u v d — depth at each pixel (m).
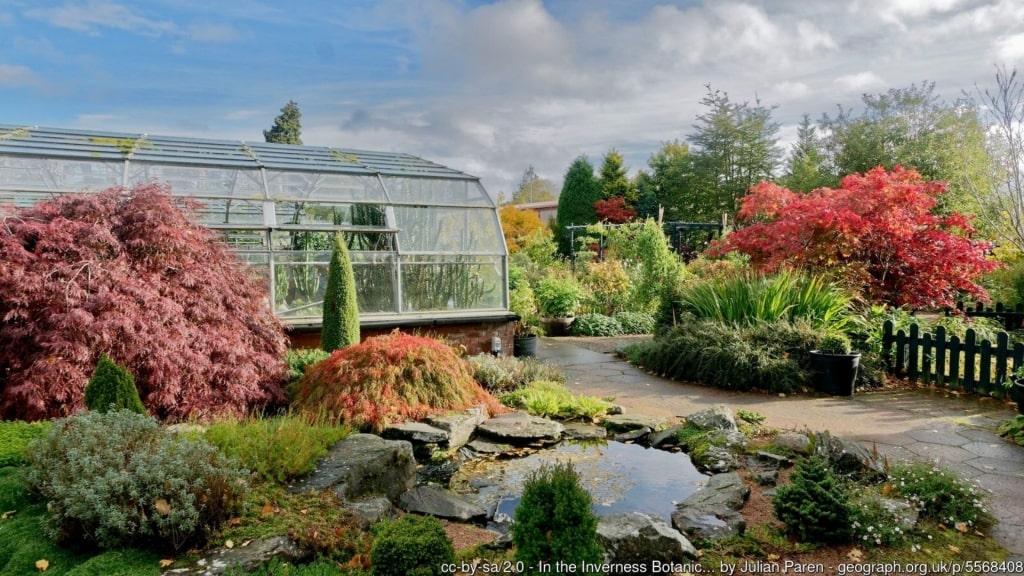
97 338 5.28
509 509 4.62
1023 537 3.80
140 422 3.95
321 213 10.18
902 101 27.78
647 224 16.42
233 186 9.80
